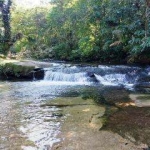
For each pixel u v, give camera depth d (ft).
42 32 63.00
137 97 24.61
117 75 35.63
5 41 58.95
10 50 57.62
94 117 18.38
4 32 59.47
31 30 64.95
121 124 16.92
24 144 13.96
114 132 15.53
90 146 13.64
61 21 58.13
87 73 36.04
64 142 14.16
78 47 54.29
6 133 15.49
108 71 36.50
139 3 39.42
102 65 41.27
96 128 16.19
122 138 14.64
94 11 45.32
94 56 50.75
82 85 32.37
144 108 20.56
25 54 58.49
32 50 61.52
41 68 37.45
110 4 43.11
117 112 19.57
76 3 55.52
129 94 26.13
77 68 37.22
